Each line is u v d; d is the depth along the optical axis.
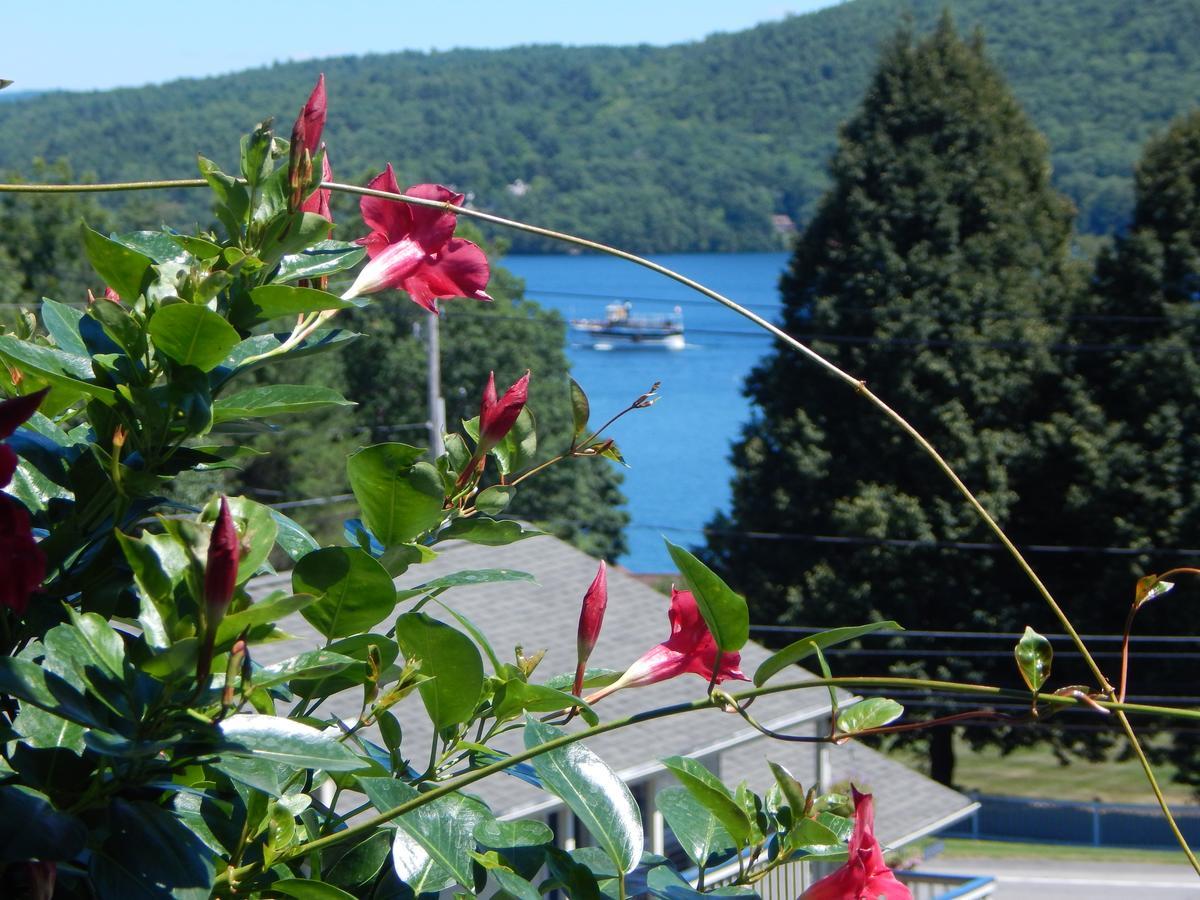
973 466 22.19
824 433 23.72
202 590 1.17
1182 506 21.11
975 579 22.44
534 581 1.68
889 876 1.57
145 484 1.36
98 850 1.21
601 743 10.74
